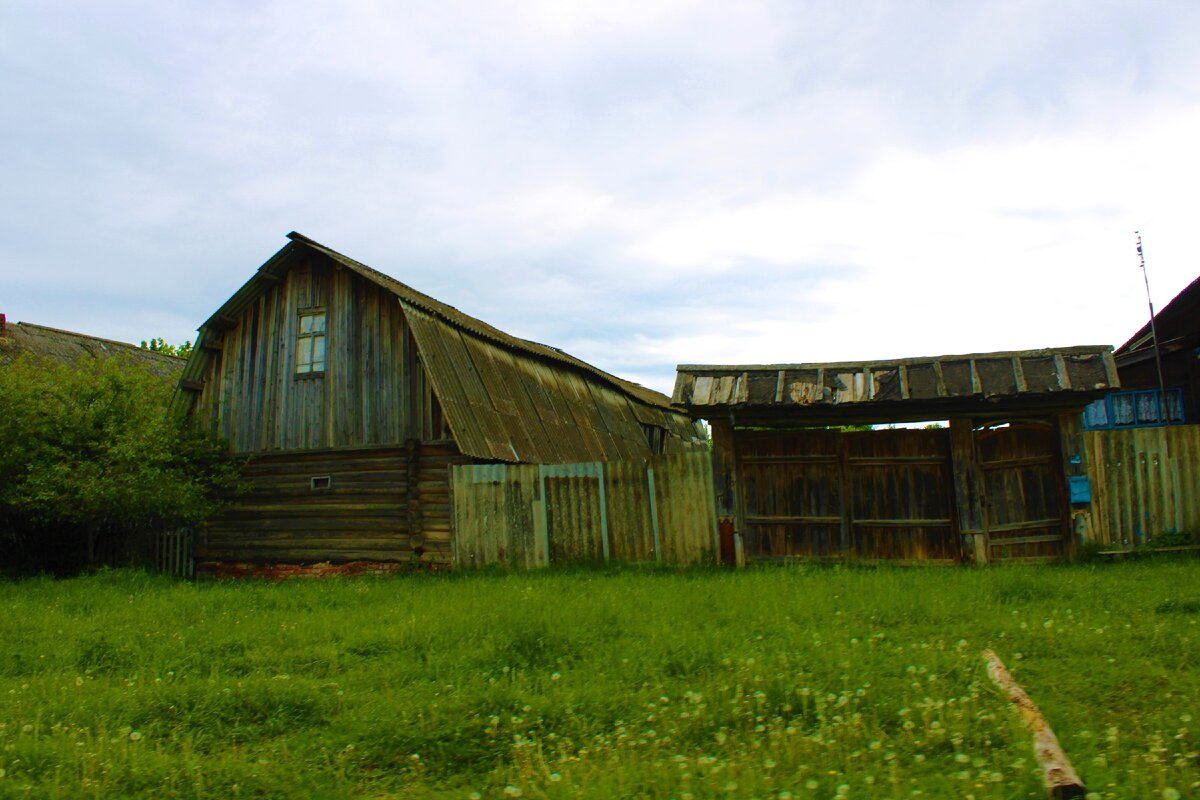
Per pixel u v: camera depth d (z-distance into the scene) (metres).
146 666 7.66
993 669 5.91
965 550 12.88
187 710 6.12
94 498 15.54
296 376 18.23
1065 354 12.84
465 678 6.73
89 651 8.23
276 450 18.02
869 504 13.57
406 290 19.75
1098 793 3.93
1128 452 12.52
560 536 14.84
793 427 14.04
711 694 5.77
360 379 17.62
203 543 18.23
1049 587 9.29
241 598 11.79
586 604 9.23
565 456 21.36
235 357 19.00
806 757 4.62
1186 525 12.25
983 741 4.77
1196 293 15.44
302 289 18.62
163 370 34.72
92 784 4.64
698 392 13.87
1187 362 17.55
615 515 14.49
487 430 17.81
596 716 5.65
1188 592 8.70
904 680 5.94
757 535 13.89
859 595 9.20
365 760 5.13
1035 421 13.00
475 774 4.88
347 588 12.75
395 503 16.75
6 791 4.50
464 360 18.92
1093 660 6.23
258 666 7.53
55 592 12.97
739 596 9.48
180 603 11.21
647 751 4.91
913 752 4.69
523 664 6.99
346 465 17.38
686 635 7.50
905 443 13.51
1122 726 4.98
